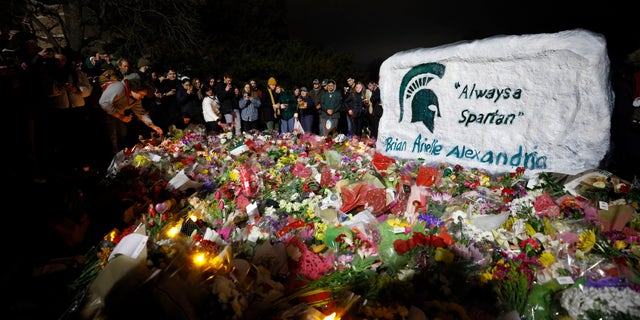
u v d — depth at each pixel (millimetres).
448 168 5492
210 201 5016
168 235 3553
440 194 4711
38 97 5492
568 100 4797
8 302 3000
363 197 4668
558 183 4512
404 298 2934
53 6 15953
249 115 10828
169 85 9945
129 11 17703
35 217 4051
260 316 2771
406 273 3242
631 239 3443
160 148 7547
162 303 2586
